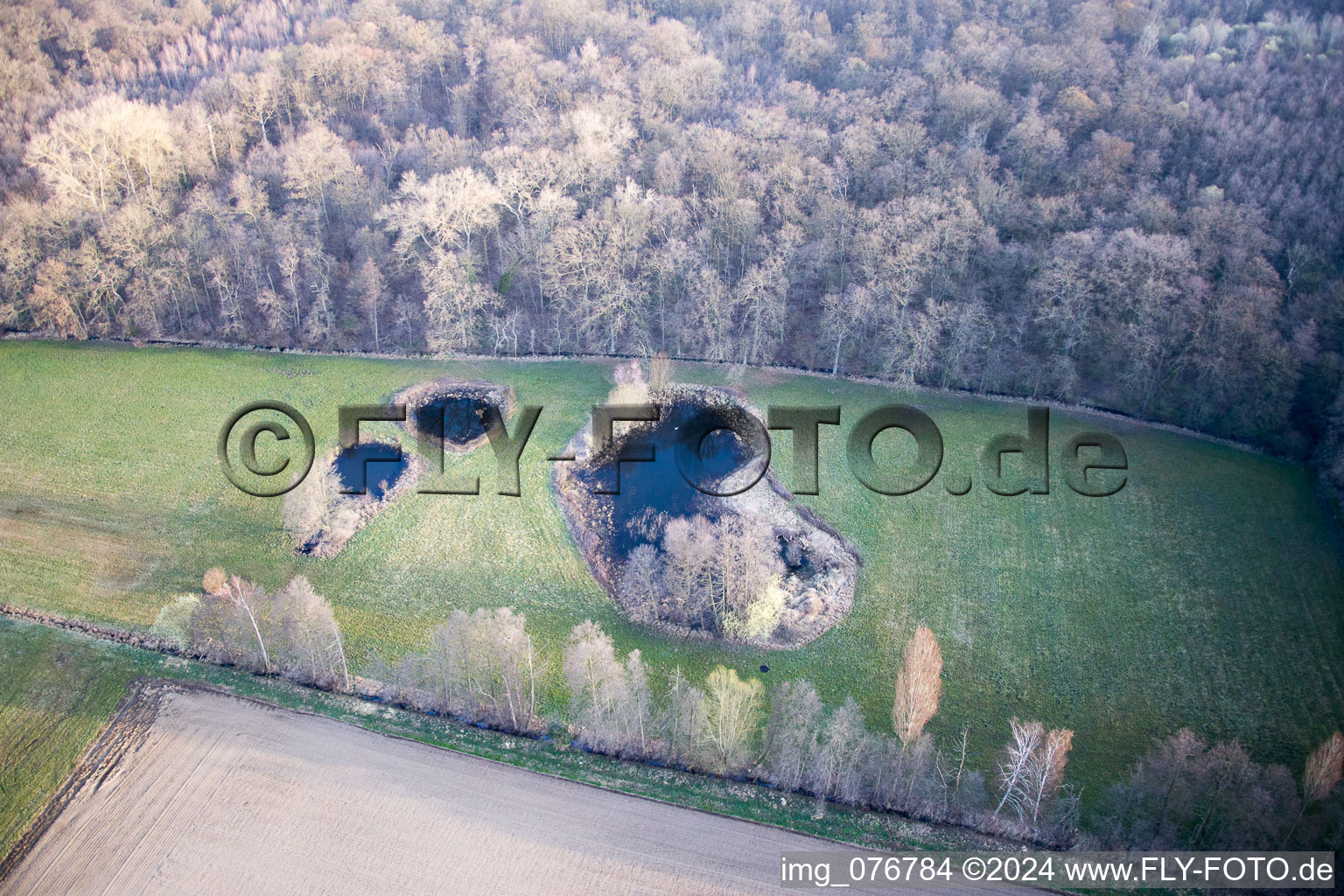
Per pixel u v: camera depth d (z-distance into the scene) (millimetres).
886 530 86250
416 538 86500
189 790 65500
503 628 69625
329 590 81688
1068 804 63750
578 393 103875
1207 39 132000
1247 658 74312
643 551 83062
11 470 93438
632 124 132125
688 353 108812
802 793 65938
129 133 120188
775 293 108188
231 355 110188
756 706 71250
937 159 118312
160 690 72688
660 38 144375
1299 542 83688
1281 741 68562
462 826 63438
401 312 112562
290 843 62281
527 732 69875
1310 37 127938
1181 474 90750
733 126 129875
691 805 65125
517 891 59750
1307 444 92250
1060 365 100062
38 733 69625
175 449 96250
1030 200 113250
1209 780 62562
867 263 108188
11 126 130250
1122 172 115438
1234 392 95000
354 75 138000
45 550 85188
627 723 68500
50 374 106250
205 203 117375
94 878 60531
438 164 124625
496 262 118188
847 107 130500
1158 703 71312
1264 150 113312
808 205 117625
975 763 67562
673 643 76812
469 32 146875
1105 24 136125
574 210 116375
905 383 102438
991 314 106062
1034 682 72938
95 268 111188
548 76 138500
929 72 133375
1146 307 97875
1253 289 97438
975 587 80688
